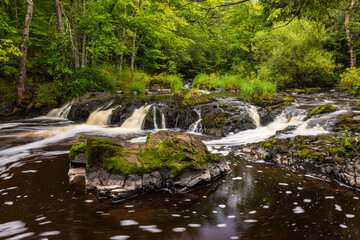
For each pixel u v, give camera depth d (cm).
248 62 2562
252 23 2323
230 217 269
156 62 2267
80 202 306
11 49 867
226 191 340
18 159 505
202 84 1944
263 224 253
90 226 248
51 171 428
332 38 1648
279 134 626
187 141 426
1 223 254
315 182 363
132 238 226
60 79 1258
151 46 2020
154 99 1106
